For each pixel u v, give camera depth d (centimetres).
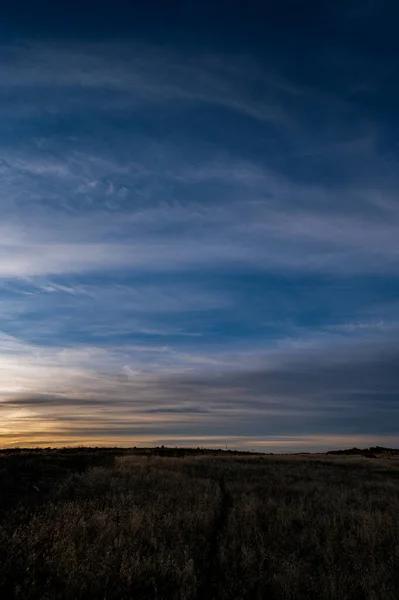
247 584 730
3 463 1759
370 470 3039
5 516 1021
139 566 752
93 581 688
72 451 2988
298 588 716
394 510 1325
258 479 2097
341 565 820
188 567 744
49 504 1125
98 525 968
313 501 1486
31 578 694
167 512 1150
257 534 1007
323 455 4206
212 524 1097
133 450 3597
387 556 902
